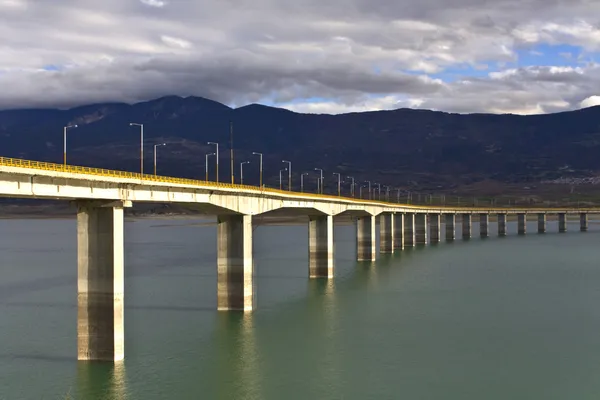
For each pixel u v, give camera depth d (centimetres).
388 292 10319
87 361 6191
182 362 6322
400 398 5406
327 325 7869
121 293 6156
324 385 5712
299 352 6700
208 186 7831
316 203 11719
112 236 6000
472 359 6444
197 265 13688
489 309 8862
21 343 6875
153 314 8400
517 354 6619
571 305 9175
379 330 7612
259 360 6412
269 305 9150
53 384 5672
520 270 13288
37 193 5150
